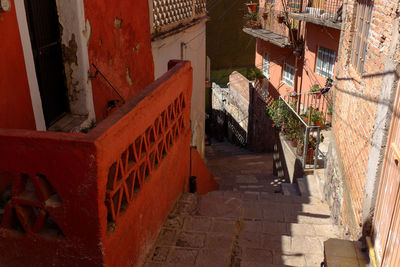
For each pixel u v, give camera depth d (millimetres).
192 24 11031
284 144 11359
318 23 12469
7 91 3736
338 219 5906
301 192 8352
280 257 4891
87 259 3045
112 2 5855
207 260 4215
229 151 18688
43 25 4598
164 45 9156
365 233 4230
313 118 10391
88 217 2867
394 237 3260
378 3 4438
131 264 3711
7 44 3713
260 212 6488
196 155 7270
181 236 4652
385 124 3744
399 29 3520
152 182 4215
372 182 4055
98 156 2641
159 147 4469
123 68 6531
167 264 4109
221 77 25141
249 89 17453
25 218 3049
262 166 14727
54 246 3051
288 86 16922
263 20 18391
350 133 5691
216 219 5109
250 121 17609
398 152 3305
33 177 2824
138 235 3867
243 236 5195
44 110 4723
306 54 14836
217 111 23766
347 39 6523
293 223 5852
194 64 12508
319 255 5039
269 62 18984
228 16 23906
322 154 9477
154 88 3973
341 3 12531
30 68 4117
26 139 2705
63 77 5117
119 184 3141
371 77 4586
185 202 5531
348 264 4062
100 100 5664
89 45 5195
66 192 2811
